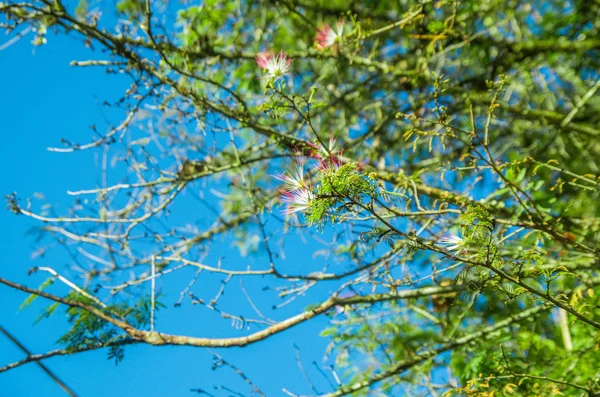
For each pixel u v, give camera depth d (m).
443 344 4.77
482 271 2.63
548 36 5.49
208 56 5.11
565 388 3.74
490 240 2.54
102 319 4.13
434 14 5.57
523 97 5.55
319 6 5.63
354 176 2.46
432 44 5.10
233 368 4.36
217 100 4.83
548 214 3.94
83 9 4.89
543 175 5.02
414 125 5.03
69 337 4.05
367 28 5.34
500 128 5.28
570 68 5.46
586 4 5.21
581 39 5.35
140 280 4.55
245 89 5.44
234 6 5.61
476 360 4.14
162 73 4.66
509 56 5.42
